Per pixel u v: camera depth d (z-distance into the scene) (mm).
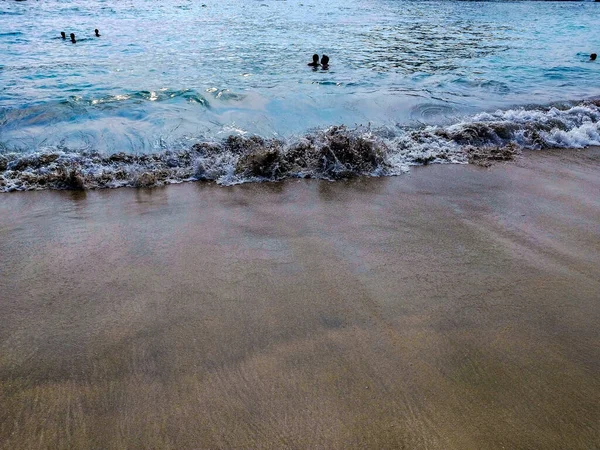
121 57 11906
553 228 4242
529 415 2225
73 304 3068
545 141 6758
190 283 3299
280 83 9383
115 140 6211
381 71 10797
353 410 2232
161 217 4406
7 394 2326
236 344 2684
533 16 23984
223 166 5613
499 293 3223
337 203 4777
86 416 2201
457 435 2105
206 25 18422
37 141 6109
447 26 19141
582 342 2756
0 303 3080
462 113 7754
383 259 3656
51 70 10281
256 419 2180
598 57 12898
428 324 2877
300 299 3115
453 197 4953
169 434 2102
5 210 4520
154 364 2529
